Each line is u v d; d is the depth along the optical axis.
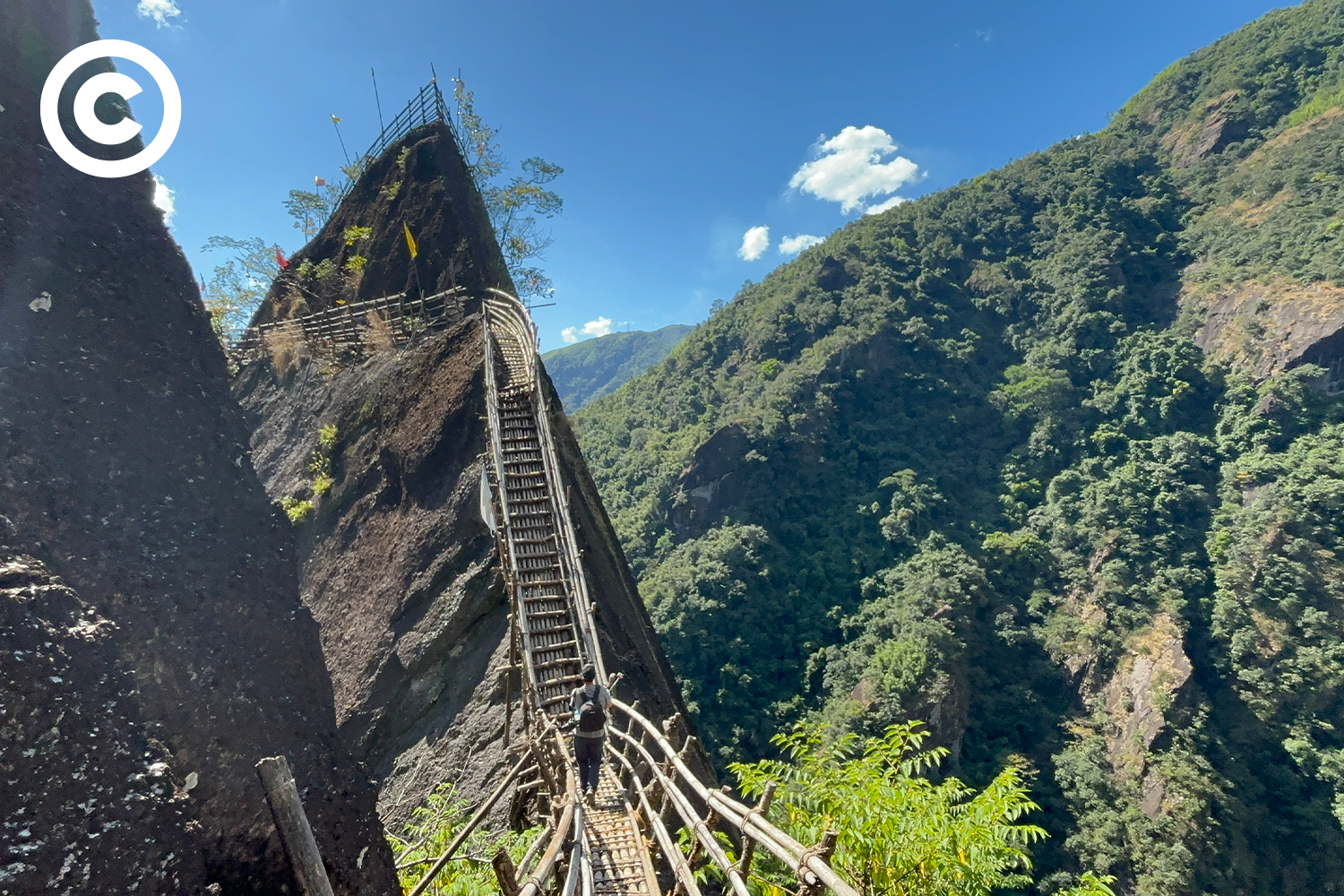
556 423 13.98
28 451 2.35
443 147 20.28
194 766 2.28
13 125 2.99
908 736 4.69
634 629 12.15
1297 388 56.16
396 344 16.56
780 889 3.62
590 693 6.34
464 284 17.28
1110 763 40.53
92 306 2.91
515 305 15.12
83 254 3.00
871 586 53.81
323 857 2.62
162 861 1.96
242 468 3.40
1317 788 38.84
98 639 2.16
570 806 4.64
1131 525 52.62
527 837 5.79
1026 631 48.72
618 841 5.35
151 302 3.28
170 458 2.94
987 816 3.91
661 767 6.46
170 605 2.56
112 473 2.63
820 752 4.64
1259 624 44.50
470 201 19.95
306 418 17.17
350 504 14.28
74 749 1.89
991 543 54.78
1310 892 35.50
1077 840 36.50
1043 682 46.69
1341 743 40.22
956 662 43.22
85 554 2.36
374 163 22.67
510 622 9.30
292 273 23.09
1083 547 53.59
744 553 56.47
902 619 45.88
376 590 12.16
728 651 49.84
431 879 4.17
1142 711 41.41
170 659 2.43
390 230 20.23
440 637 10.49
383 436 14.40
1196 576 48.09
